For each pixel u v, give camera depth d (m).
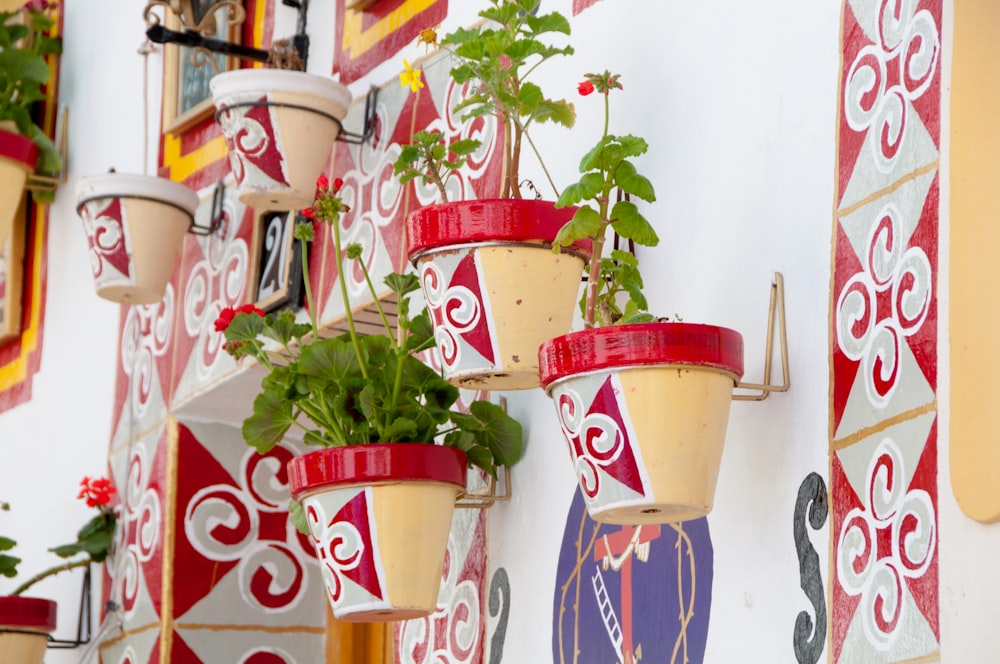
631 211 3.24
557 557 3.73
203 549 5.45
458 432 3.78
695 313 3.41
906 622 2.71
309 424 5.47
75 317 6.61
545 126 4.05
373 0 4.84
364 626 5.51
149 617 5.45
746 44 3.41
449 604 4.12
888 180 2.93
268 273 5.09
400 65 4.68
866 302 2.94
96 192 5.17
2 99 6.65
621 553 3.51
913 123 2.89
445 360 3.49
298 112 4.52
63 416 6.56
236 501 5.53
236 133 4.55
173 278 5.73
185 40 5.15
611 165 3.26
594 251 3.31
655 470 2.92
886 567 2.77
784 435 3.09
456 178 4.32
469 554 4.07
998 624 2.52
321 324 4.77
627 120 3.75
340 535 3.56
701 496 2.94
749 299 3.26
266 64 5.38
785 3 3.31
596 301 3.32
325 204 3.82
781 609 3.02
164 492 5.48
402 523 3.53
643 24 3.76
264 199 4.60
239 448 5.58
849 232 3.01
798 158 3.20
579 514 3.68
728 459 3.23
